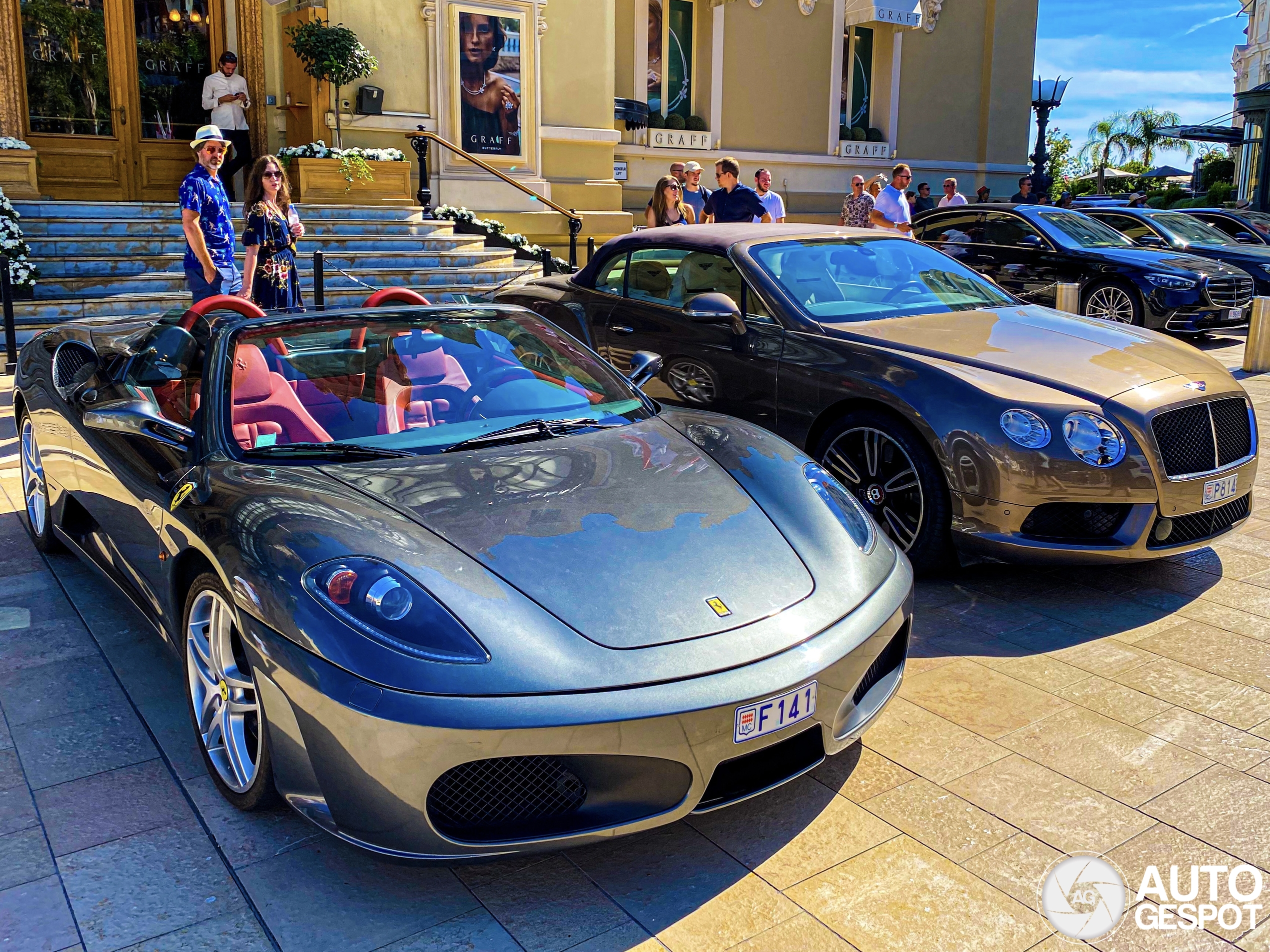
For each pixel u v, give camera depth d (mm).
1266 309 9016
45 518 4434
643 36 16125
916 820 2668
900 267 5395
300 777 2330
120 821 2646
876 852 2541
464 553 2447
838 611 2555
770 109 17672
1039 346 4438
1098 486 3834
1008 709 3244
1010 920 2297
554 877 2457
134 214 10453
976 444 3932
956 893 2387
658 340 5355
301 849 2545
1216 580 4336
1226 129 23453
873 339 4520
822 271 5141
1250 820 2668
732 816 2693
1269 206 19594
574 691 2180
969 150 20391
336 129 11641
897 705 3270
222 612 2652
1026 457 3844
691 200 10734
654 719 2193
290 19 11938
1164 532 3998
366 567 2342
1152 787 2811
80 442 3711
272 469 2879
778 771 2461
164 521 2926
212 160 6527
